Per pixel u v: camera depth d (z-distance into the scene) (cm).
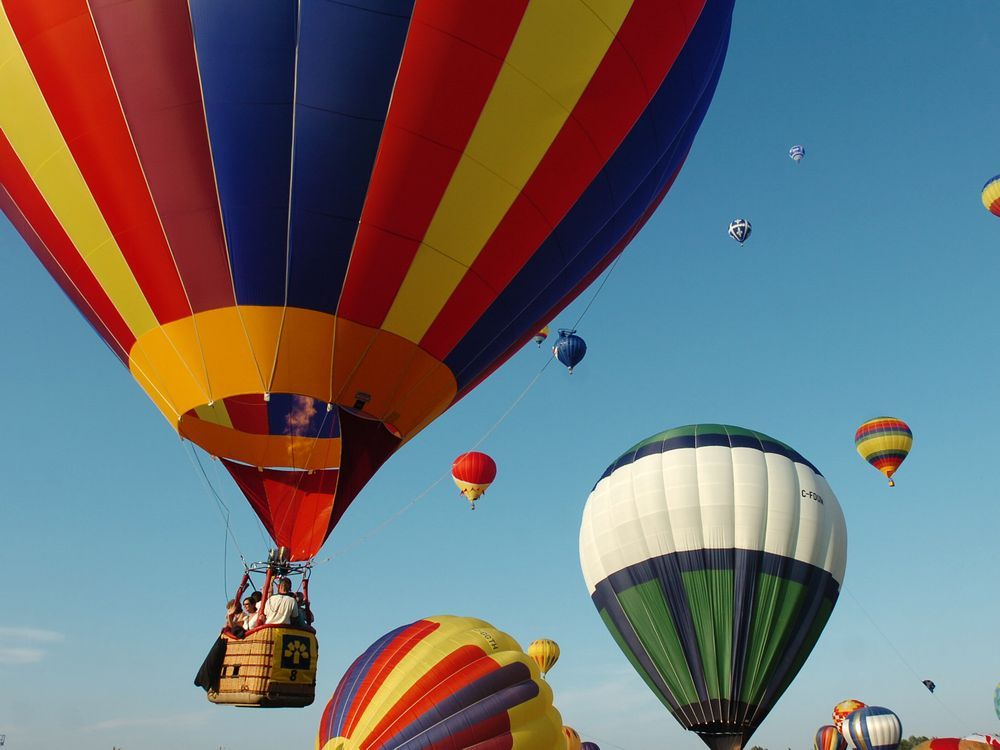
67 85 898
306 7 874
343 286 923
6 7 909
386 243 923
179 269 916
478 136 926
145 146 893
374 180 906
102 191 917
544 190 985
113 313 971
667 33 1049
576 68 960
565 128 970
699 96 1183
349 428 1053
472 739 1762
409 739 1747
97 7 877
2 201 1033
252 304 916
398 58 890
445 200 932
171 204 902
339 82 883
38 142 930
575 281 1149
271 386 935
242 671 841
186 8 870
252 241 902
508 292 1023
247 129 884
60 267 1002
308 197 898
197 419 1054
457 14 893
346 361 943
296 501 1120
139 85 881
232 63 874
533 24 923
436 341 987
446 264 955
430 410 1034
